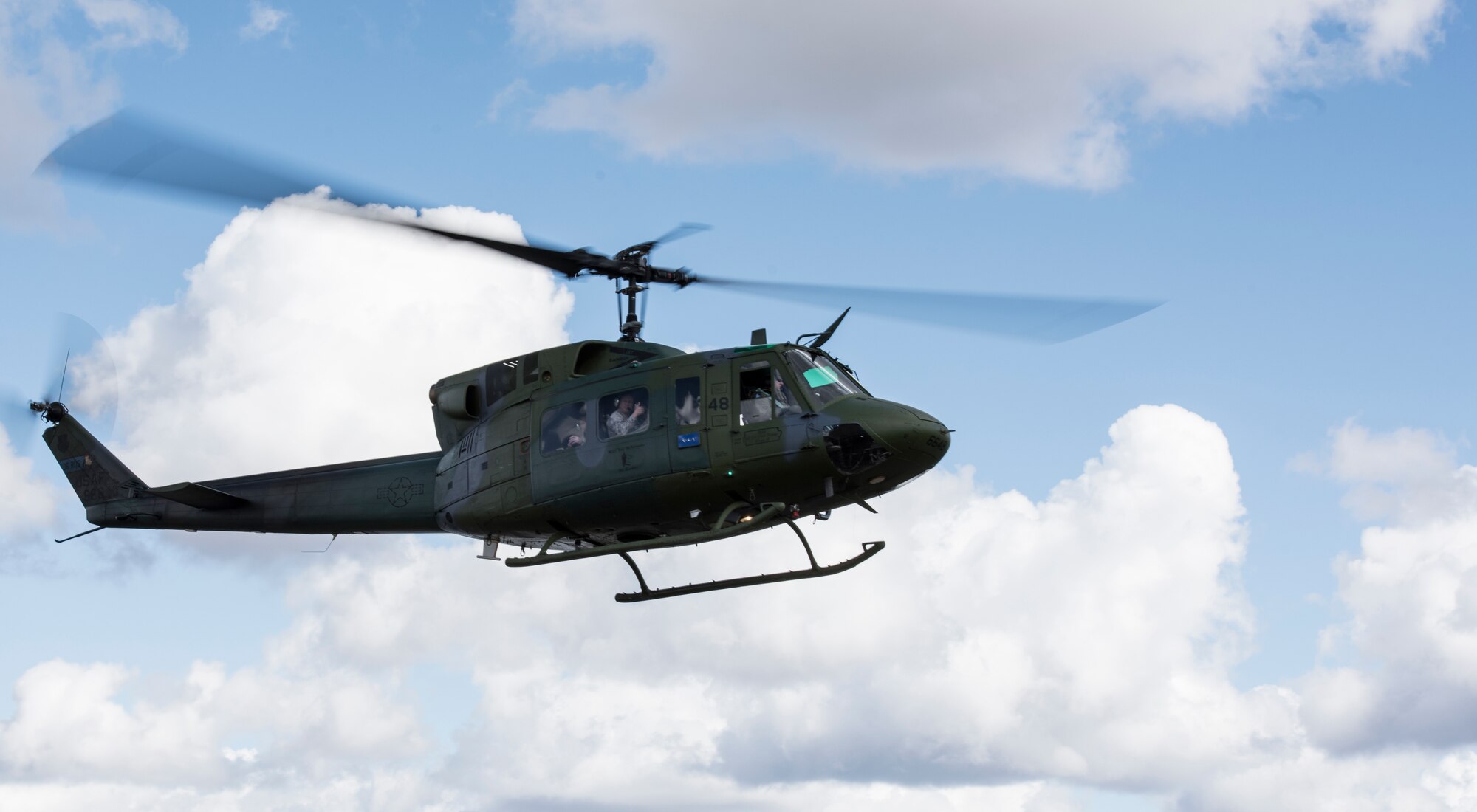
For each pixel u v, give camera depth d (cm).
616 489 3234
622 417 3262
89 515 4509
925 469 3216
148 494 4409
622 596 3459
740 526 3133
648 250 3581
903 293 3206
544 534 3453
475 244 3269
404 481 3866
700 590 3372
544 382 3450
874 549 3288
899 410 3159
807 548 3275
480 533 3541
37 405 4628
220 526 4259
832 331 3316
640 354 3484
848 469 3116
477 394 3606
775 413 3144
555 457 3328
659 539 3216
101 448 4556
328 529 4047
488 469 3472
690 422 3184
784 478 3139
